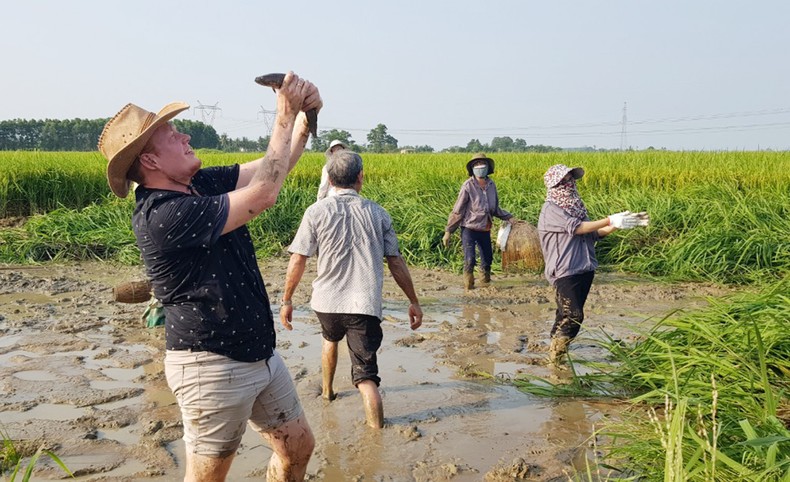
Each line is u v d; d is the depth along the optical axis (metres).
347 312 4.82
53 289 9.82
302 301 9.02
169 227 2.63
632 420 4.77
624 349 6.07
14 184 15.99
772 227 11.41
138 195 2.79
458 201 9.79
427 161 24.00
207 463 2.90
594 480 4.07
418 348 6.91
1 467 4.24
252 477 4.15
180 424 4.93
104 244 12.77
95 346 6.90
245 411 2.88
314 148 55.72
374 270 4.87
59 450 4.50
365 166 22.00
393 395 5.57
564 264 6.09
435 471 4.25
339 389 5.68
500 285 10.24
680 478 2.65
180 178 2.80
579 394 5.51
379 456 4.47
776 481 3.21
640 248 11.71
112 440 4.68
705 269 10.55
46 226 13.29
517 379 5.83
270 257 12.55
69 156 23.94
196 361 2.79
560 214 6.07
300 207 14.66
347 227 4.85
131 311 8.45
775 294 5.71
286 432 3.10
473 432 4.84
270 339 2.95
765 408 3.81
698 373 4.80
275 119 2.69
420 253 12.20
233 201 2.65
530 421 5.03
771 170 17.52
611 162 21.41
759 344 3.71
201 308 2.76
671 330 6.23
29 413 5.14
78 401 5.37
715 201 12.38
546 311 8.59
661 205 12.73
